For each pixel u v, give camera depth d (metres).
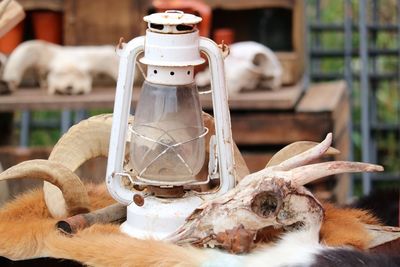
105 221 2.04
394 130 5.04
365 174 4.71
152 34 1.94
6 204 2.20
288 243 1.85
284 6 4.27
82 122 2.15
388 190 2.72
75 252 1.89
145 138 1.97
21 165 1.99
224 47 2.00
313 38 5.13
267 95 3.97
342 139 4.29
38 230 1.96
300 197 1.88
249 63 4.05
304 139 3.93
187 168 1.97
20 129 5.06
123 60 1.97
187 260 1.83
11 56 4.09
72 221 1.98
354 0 5.47
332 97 4.20
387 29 4.98
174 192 1.99
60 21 4.45
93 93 4.08
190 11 4.09
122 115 1.98
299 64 4.34
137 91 3.96
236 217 1.87
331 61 5.57
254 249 1.88
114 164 1.99
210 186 2.19
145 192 2.01
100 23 4.31
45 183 2.10
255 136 3.96
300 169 1.90
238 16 4.62
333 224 2.04
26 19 4.54
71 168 2.13
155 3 4.11
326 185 3.81
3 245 1.94
